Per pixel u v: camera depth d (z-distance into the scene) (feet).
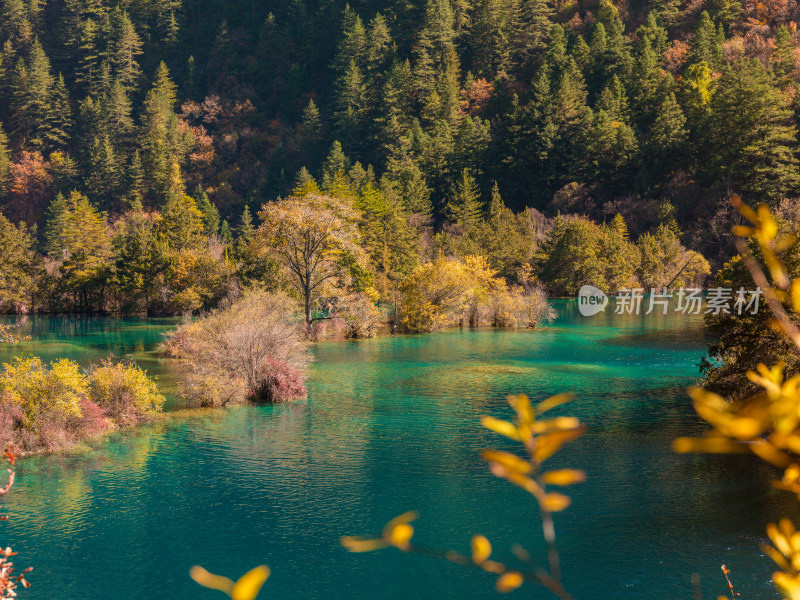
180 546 51.49
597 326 219.82
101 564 48.55
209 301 296.10
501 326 222.69
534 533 53.11
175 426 87.76
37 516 57.21
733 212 367.66
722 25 574.15
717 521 54.49
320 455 74.33
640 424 87.25
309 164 639.35
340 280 209.87
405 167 499.10
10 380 79.36
